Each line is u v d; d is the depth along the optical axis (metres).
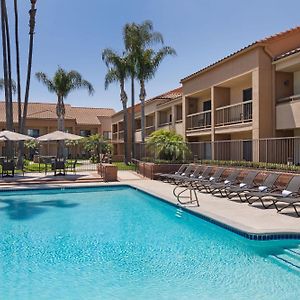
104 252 8.09
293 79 18.47
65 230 10.22
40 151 50.34
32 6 29.55
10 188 17.48
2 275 6.72
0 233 9.91
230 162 18.62
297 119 16.75
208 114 24.34
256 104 18.28
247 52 19.05
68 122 55.06
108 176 20.84
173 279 6.43
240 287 6.02
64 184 19.50
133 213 12.69
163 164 21.56
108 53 34.72
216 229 9.70
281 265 7.06
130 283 6.28
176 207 12.52
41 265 7.25
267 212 10.66
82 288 6.09
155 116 36.53
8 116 27.97
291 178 12.14
